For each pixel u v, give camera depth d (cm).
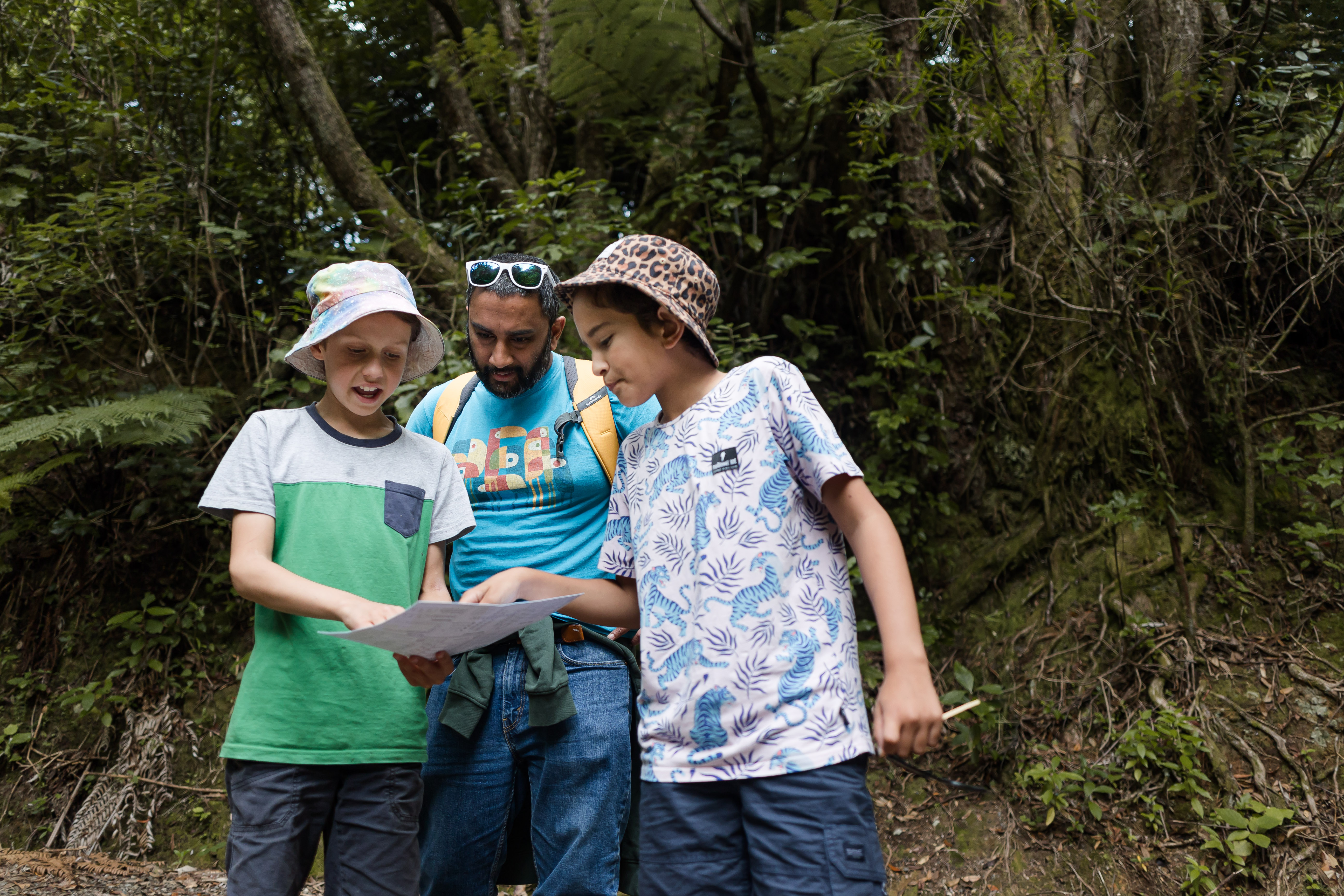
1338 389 398
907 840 322
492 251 438
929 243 428
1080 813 308
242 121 536
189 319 473
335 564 170
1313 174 380
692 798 139
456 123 502
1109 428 387
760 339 439
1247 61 411
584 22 438
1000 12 407
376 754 166
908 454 430
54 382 450
